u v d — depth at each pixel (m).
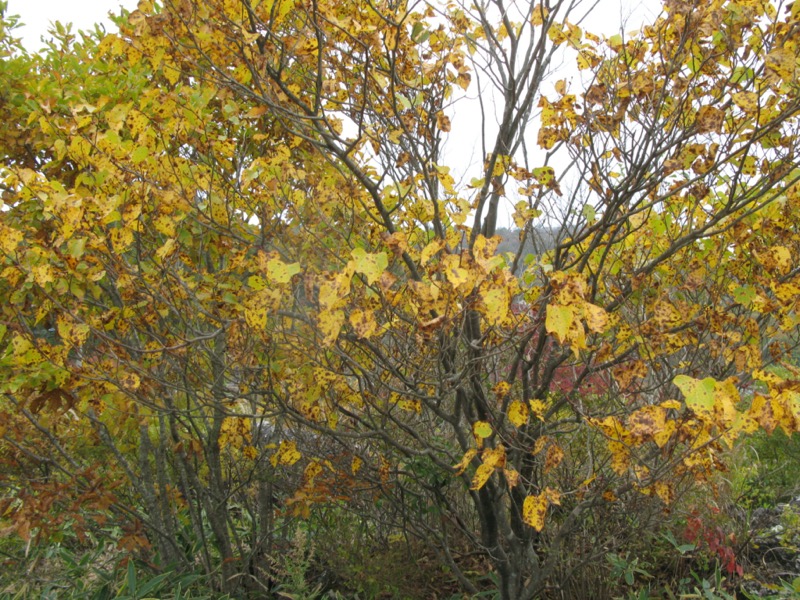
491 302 1.63
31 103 2.44
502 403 2.30
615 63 2.19
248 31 2.02
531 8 2.35
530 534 2.50
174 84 2.51
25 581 2.85
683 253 2.54
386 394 2.52
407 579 2.74
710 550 2.81
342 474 2.56
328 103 2.42
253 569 3.05
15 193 2.35
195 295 2.33
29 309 2.62
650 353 2.09
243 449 2.70
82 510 2.92
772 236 2.38
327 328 1.56
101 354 2.22
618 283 2.47
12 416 2.74
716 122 1.92
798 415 1.38
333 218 2.61
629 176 2.08
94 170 2.25
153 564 2.87
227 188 2.28
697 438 1.60
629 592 2.62
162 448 2.90
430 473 2.59
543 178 2.24
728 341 2.09
